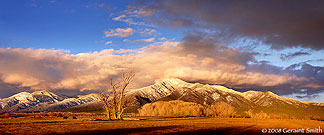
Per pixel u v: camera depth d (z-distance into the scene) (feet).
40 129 120.26
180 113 422.00
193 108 421.18
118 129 127.24
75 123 169.07
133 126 147.23
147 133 111.75
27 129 119.44
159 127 143.13
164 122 194.08
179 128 139.33
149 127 141.49
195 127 148.87
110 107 252.83
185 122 199.00
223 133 123.85
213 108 410.11
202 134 116.47
